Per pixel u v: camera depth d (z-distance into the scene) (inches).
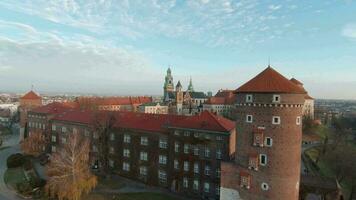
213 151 2402.8
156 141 2753.4
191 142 2516.0
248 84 1962.4
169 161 2657.5
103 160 3043.8
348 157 3299.7
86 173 2391.7
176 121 2738.7
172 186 2628.0
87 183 2301.9
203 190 2449.6
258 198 1887.3
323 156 4131.4
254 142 1889.8
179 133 2591.0
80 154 2458.2
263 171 1867.6
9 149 4389.8
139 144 2874.0
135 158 2903.5
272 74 1943.9
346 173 3024.1
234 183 1978.3
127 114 3270.2
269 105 1846.7
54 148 3818.9
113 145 3085.6
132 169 2925.7
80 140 3144.7
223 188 2018.9
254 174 1899.6
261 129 1877.5
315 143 4982.8
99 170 3117.6
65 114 3841.0
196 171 2490.2
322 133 5816.9
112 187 2659.9
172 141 2632.9
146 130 2810.0
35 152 3671.3
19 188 2573.8
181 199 2411.4
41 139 3799.2
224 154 2349.9
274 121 1836.9
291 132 1830.7
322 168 3612.2
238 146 1980.8
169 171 2655.0
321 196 2288.4
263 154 1868.8
